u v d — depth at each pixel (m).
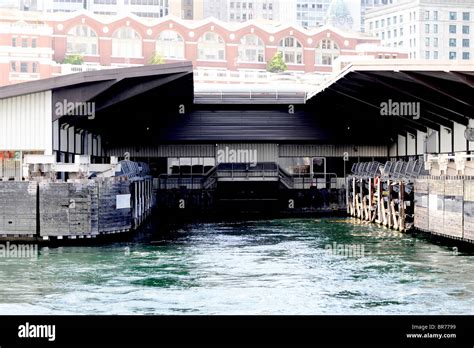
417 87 50.12
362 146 75.25
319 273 33.12
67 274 32.56
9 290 29.09
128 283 30.61
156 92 59.94
